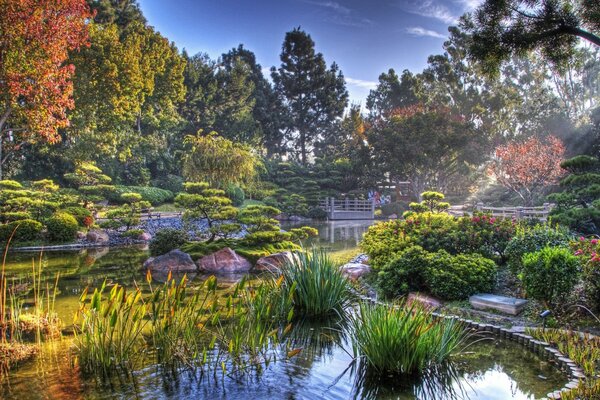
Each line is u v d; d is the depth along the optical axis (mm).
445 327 5480
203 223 21438
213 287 5469
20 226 16188
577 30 6359
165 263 11625
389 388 4547
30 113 19078
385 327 4918
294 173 38594
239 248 12555
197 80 43281
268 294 6734
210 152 21719
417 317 5000
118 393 4301
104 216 19766
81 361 5023
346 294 7684
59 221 16891
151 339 5648
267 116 50938
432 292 7859
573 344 5406
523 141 31609
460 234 9500
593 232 12883
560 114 30875
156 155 34094
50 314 6887
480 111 36875
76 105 25406
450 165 36281
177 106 41219
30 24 17812
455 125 32906
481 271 7777
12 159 28031
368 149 36062
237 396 4262
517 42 6613
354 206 32188
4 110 20094
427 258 8039
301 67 51969
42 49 18500
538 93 37094
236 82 45344
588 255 6645
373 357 4910
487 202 32031
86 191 22750
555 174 24219
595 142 27344
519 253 7980
